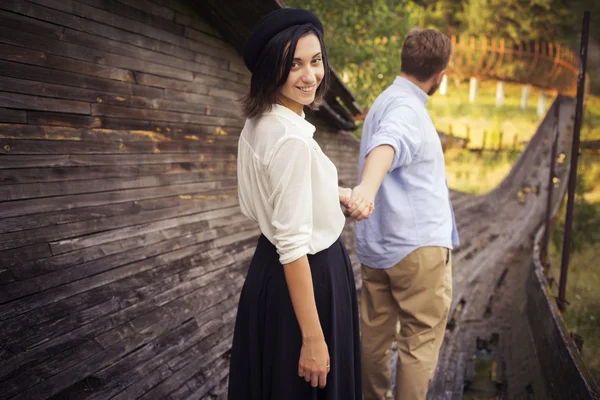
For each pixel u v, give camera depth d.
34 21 2.12
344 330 1.60
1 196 2.01
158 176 2.96
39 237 2.17
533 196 12.95
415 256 2.10
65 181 2.31
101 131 2.52
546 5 27.47
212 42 3.49
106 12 2.51
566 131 19.61
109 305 2.46
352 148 7.02
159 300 2.79
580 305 6.34
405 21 8.59
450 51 2.15
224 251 3.54
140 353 2.52
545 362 2.97
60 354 2.13
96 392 2.22
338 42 8.16
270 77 1.39
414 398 2.13
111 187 2.59
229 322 3.27
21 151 2.09
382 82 8.64
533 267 4.81
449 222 2.21
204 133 3.45
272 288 1.52
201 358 2.88
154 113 2.92
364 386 2.47
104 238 2.52
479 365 3.73
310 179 1.38
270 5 3.14
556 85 27.38
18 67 2.06
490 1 28.53
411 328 2.19
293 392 1.51
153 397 2.45
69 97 2.31
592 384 2.16
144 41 2.81
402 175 2.10
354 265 5.67
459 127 24.41
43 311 2.12
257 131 1.44
